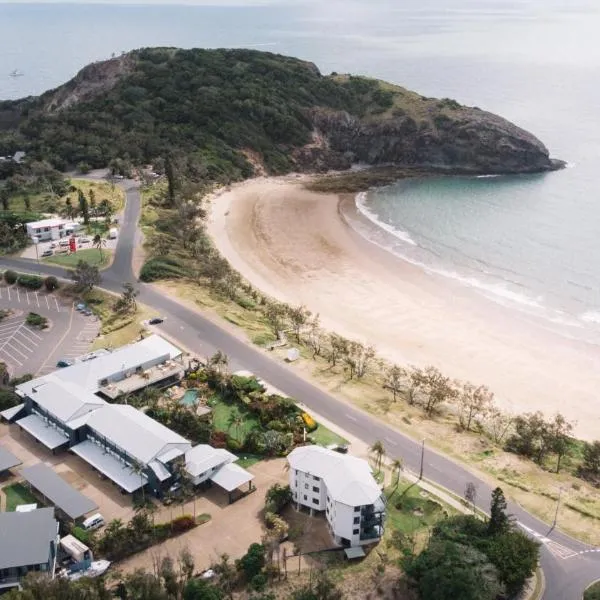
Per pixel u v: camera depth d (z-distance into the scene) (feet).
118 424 389.39
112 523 330.75
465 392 483.10
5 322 561.84
